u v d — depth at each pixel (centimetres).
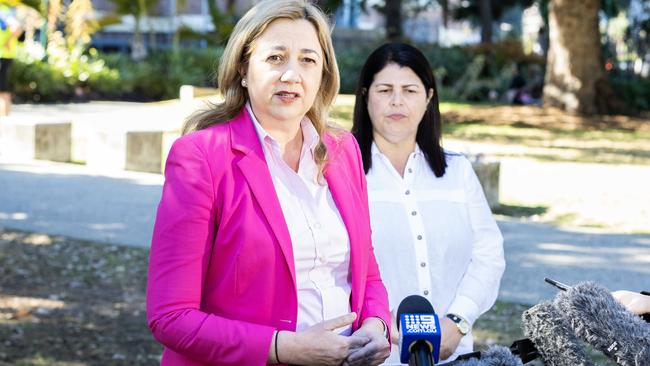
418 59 372
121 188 1227
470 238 376
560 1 2522
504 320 694
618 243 971
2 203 1094
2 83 2008
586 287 247
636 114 2553
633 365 237
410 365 242
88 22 3067
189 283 254
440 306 367
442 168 377
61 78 2733
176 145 264
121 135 1434
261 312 259
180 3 3431
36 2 2842
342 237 276
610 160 1725
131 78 2947
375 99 373
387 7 3834
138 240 936
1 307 718
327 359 252
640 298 260
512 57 3456
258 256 257
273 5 266
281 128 272
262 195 261
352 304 279
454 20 4994
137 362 618
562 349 247
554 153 1805
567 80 2517
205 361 254
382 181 372
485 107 2670
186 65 3225
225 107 276
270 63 264
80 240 926
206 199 257
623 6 4078
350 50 3609
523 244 951
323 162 277
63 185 1236
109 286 790
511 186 1393
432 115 381
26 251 880
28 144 1505
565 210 1205
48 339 652
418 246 367
